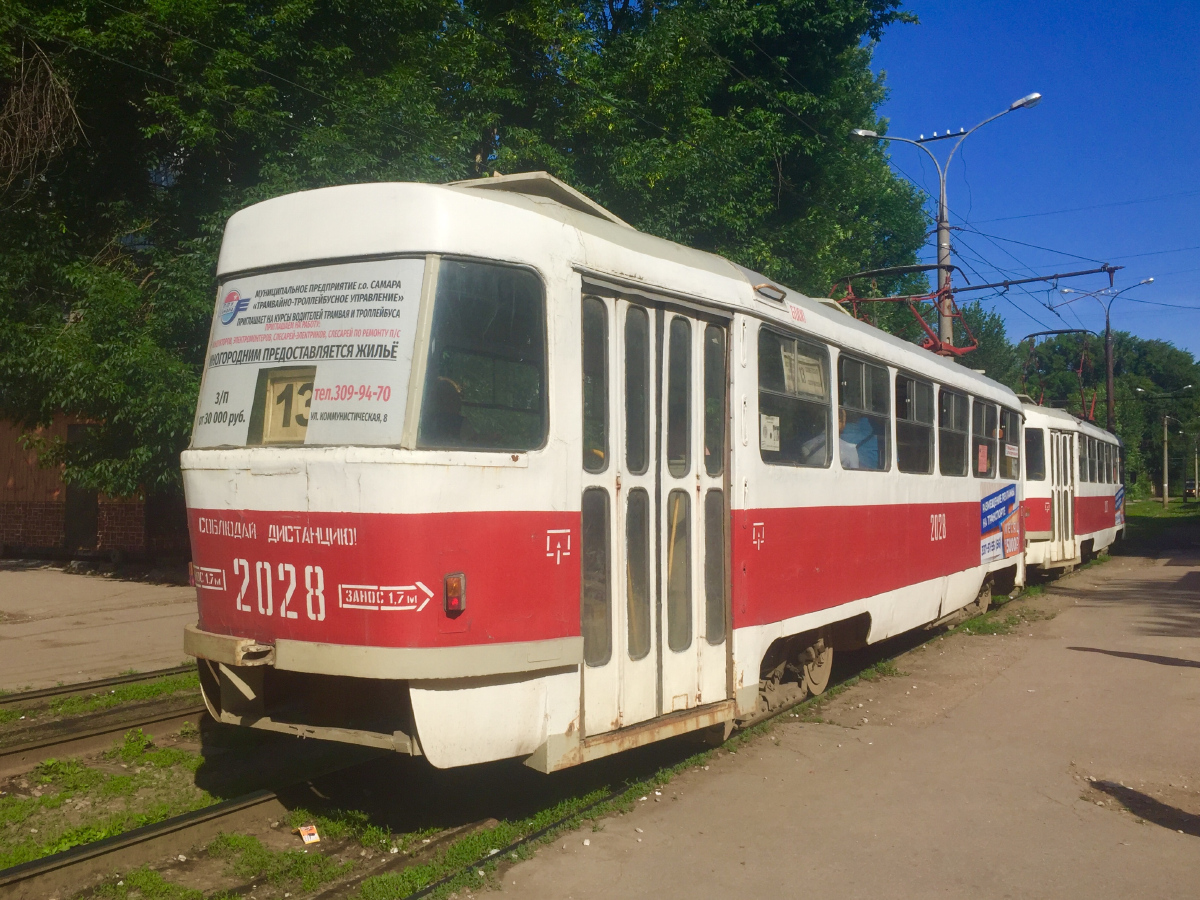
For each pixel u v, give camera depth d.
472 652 4.59
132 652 10.16
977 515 12.30
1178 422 84.94
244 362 5.11
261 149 13.77
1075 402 69.44
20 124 13.53
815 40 22.19
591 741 5.16
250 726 5.16
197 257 13.41
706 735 6.56
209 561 5.07
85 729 7.11
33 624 11.97
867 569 8.67
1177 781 6.30
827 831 5.34
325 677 5.17
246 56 13.23
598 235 5.50
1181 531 38.34
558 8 17.25
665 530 5.81
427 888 4.38
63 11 13.16
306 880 4.57
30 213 14.49
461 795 5.79
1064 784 6.21
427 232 4.73
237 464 4.92
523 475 4.86
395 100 13.40
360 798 5.72
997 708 8.23
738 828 5.36
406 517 4.46
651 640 5.66
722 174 17.38
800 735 7.31
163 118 13.78
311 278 4.96
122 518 18.38
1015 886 4.67
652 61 17.47
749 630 6.51
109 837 4.78
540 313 5.04
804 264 21.02
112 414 13.73
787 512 7.12
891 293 34.69
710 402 6.29
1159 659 10.40
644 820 5.43
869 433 8.87
